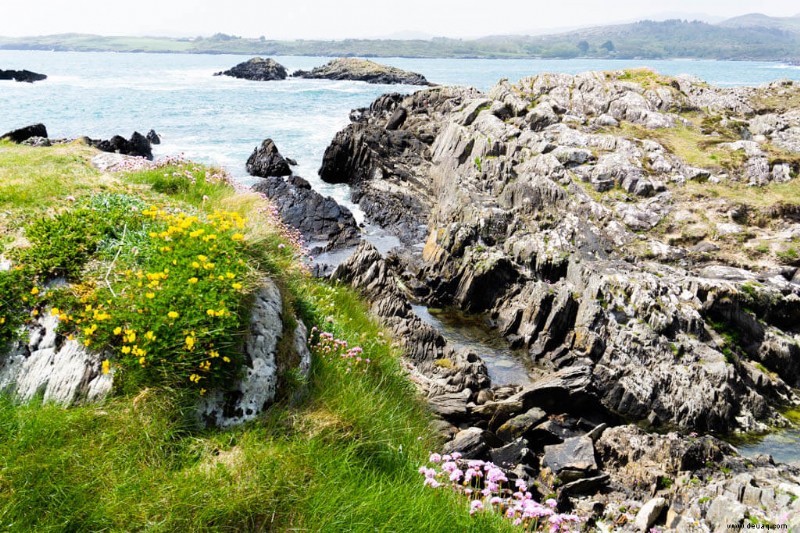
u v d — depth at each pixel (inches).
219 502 205.2
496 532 232.7
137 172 655.8
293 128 2440.9
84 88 4220.0
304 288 405.4
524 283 921.5
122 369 242.7
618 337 760.3
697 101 1608.0
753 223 1022.4
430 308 950.4
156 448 223.0
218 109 3063.5
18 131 1553.9
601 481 480.4
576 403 628.4
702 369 703.1
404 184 1507.1
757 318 797.9
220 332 250.8
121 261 295.6
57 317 259.3
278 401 267.3
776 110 1536.7
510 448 504.4
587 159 1203.2
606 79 1724.9
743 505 411.2
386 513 221.9
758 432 656.4
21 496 193.6
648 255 947.3
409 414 367.2
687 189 1114.7
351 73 5940.0
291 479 223.0
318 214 1242.0
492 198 1175.6
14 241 303.4
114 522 193.5
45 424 220.2
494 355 808.9
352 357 343.9
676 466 505.4
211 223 331.0
